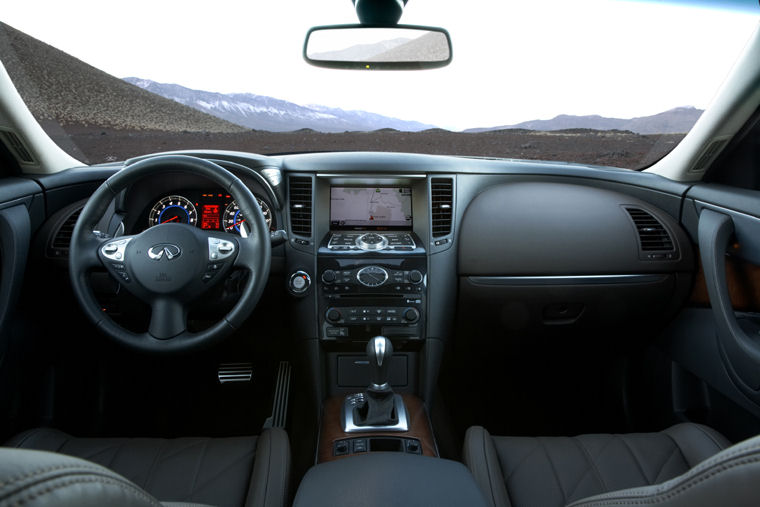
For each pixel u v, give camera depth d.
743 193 1.79
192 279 1.47
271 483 1.25
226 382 2.37
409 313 2.00
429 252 2.04
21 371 1.86
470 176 2.18
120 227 1.96
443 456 1.93
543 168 2.31
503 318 2.15
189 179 2.04
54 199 1.99
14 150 1.89
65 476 0.33
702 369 1.93
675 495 0.59
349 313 2.00
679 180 2.12
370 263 2.01
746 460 0.49
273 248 2.01
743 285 1.83
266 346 2.25
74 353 2.12
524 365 2.54
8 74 1.76
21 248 1.78
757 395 1.63
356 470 1.02
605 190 2.28
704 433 1.41
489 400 2.42
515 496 1.28
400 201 2.13
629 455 1.39
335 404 1.93
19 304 1.84
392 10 1.90
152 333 1.48
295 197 2.04
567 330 2.19
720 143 1.93
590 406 2.39
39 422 1.98
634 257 2.03
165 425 2.21
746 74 1.74
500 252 2.06
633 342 2.26
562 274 2.06
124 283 1.48
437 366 2.05
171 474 1.31
